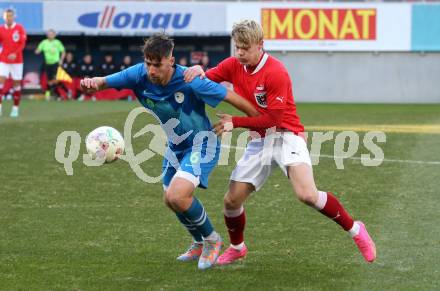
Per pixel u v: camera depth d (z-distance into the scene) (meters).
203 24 79.12
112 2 78.69
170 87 16.78
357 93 80.38
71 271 16.98
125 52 84.69
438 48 79.38
